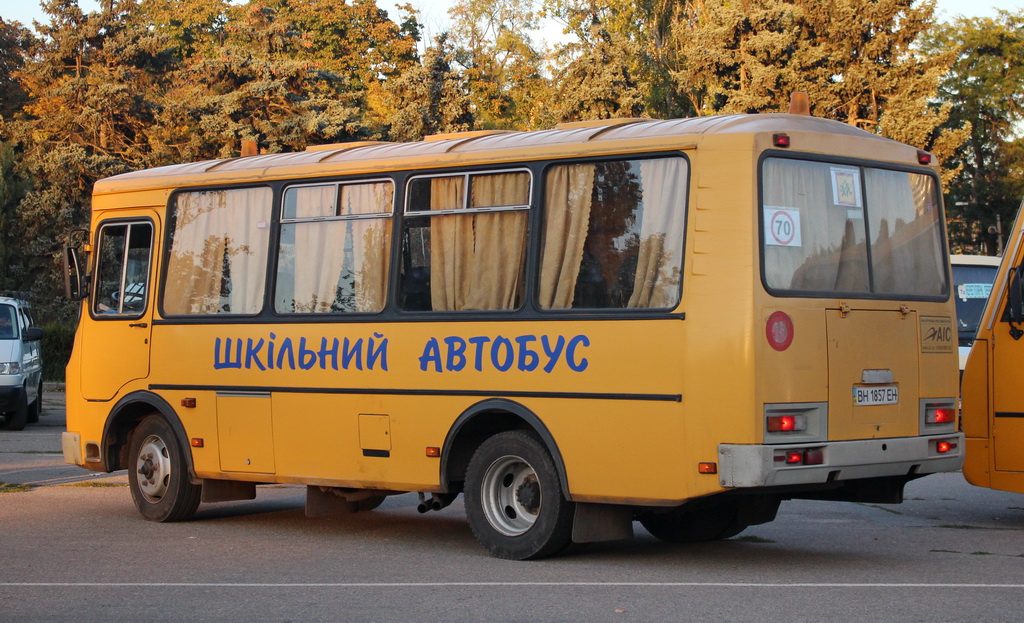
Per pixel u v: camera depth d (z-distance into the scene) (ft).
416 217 29.58
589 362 25.85
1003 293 33.37
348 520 35.55
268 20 154.10
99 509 37.37
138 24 149.79
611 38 135.95
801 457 24.12
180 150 134.00
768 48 123.34
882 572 25.50
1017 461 32.63
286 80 131.64
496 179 28.17
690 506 26.76
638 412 25.05
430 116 129.08
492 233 28.07
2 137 154.92
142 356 35.27
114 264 36.63
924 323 27.25
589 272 26.32
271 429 31.99
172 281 34.99
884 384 26.04
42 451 56.13
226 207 33.99
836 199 25.99
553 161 27.14
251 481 32.76
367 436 29.84
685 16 168.25
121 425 36.47
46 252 137.08
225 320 33.30
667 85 153.89
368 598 22.88
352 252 30.83
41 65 147.43
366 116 163.53
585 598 22.59
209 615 21.45
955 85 181.88
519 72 187.73
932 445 26.99
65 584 24.57
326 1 204.33
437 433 28.45
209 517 36.17
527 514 27.48
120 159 137.80
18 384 67.56
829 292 25.32
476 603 22.26
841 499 27.94
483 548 29.53
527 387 26.84
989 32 181.16
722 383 23.93
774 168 24.93
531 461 26.94
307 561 27.61
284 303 32.14
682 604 21.93
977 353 33.53
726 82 129.90
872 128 126.21
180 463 34.32
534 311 26.96
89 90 136.67
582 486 25.94
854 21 125.49
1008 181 171.63
